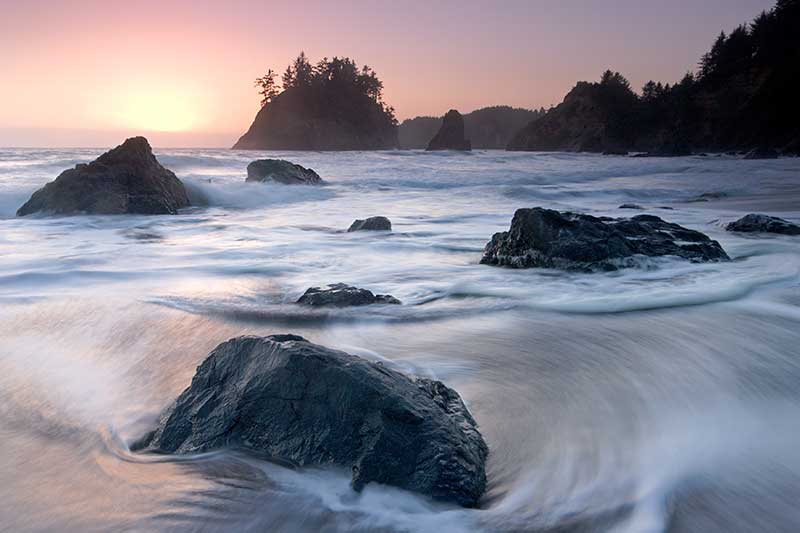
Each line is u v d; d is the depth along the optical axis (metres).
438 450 3.07
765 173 34.81
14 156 37.03
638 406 4.09
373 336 5.62
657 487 3.06
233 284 7.76
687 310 6.46
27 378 4.67
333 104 134.12
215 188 20.17
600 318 6.20
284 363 3.49
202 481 3.16
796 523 2.79
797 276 7.99
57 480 3.23
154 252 10.07
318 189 22.66
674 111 102.81
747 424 3.80
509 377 4.62
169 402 4.27
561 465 3.33
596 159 60.00
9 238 11.92
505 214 16.42
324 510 2.89
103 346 5.36
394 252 10.38
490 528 2.77
